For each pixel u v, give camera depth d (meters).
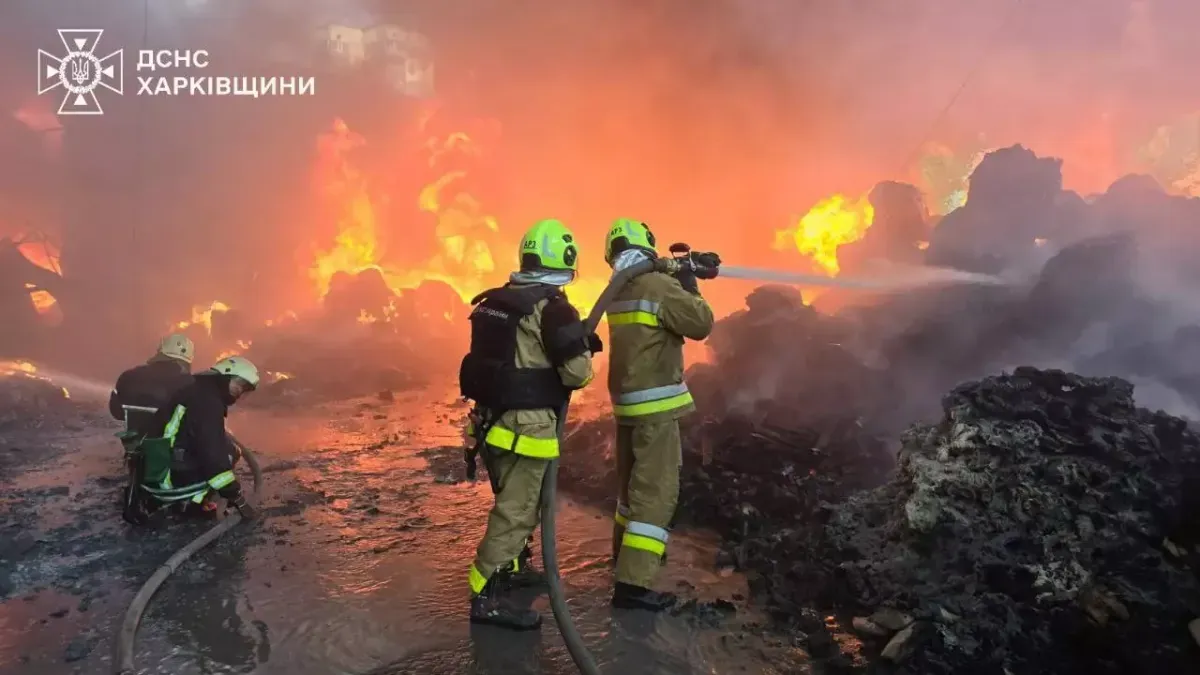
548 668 2.83
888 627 2.96
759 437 4.99
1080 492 3.23
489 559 3.09
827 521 4.02
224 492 4.24
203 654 2.90
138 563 3.81
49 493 4.95
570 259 3.18
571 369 2.93
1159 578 2.79
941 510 3.36
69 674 2.77
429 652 2.93
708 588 3.56
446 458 5.88
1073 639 2.74
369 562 3.82
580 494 4.98
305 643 2.99
